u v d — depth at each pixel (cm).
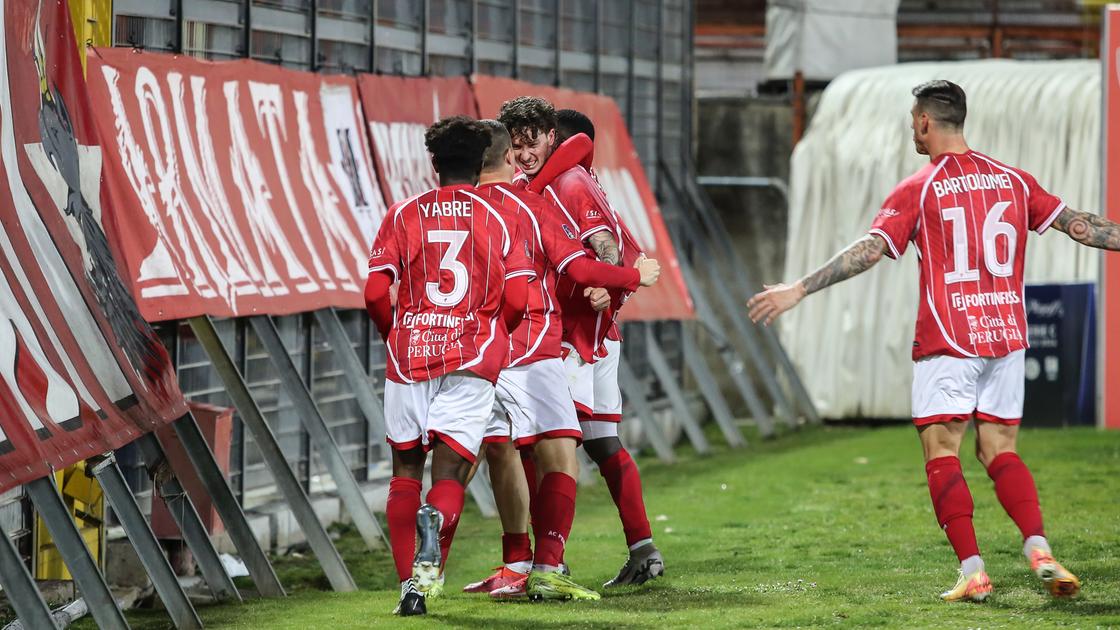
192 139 2467
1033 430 4253
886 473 3509
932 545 2348
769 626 1606
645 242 4072
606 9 4247
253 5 2752
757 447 4275
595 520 2883
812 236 4831
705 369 4309
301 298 2645
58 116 1942
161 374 2017
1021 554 2162
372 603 1969
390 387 1716
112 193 2202
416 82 3272
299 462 2903
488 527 2872
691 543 2500
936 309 1788
